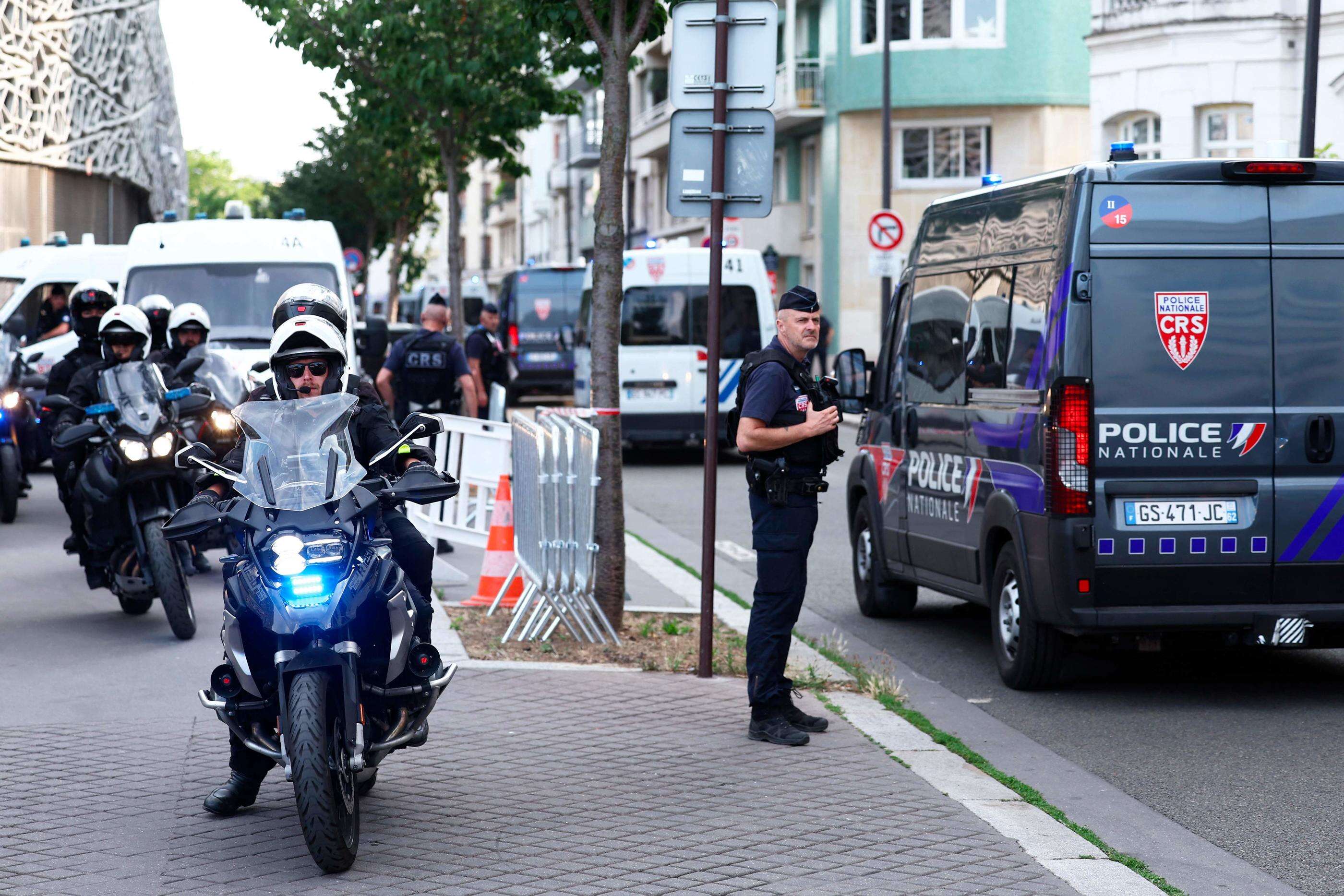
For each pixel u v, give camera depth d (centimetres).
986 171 4481
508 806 716
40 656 1045
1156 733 893
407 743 665
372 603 642
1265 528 940
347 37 2723
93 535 1119
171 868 629
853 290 4581
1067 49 4375
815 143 4875
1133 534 933
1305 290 946
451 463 1380
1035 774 804
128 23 5381
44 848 650
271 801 726
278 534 618
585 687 955
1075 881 615
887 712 918
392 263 6231
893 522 1222
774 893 597
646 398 2673
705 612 988
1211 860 661
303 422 649
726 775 771
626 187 7131
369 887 606
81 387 1128
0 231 4478
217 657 1041
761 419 830
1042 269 970
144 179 5747
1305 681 1045
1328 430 945
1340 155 2402
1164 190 940
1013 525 986
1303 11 3042
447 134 3206
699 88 992
